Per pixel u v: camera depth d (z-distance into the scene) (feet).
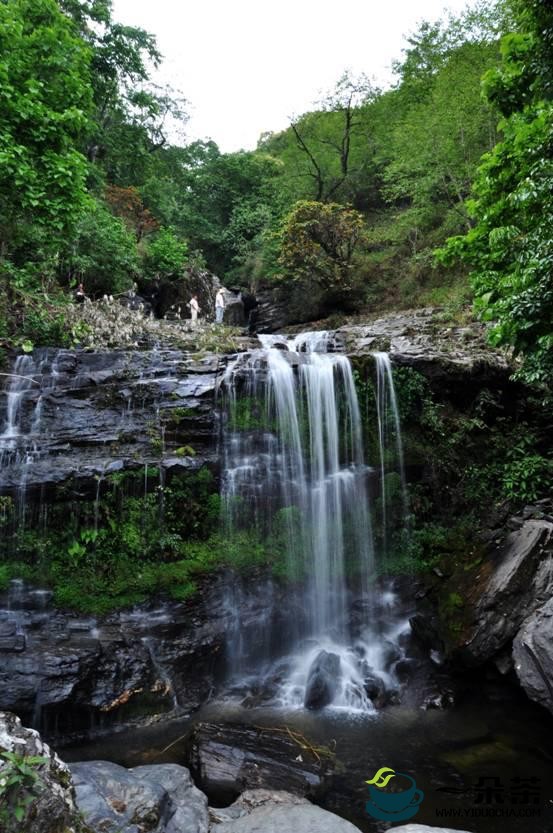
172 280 69.26
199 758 17.15
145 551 26.22
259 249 89.15
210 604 25.80
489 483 32.45
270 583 27.73
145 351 36.09
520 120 24.99
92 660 20.75
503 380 35.27
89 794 13.16
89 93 31.17
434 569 28.86
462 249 29.68
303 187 93.71
